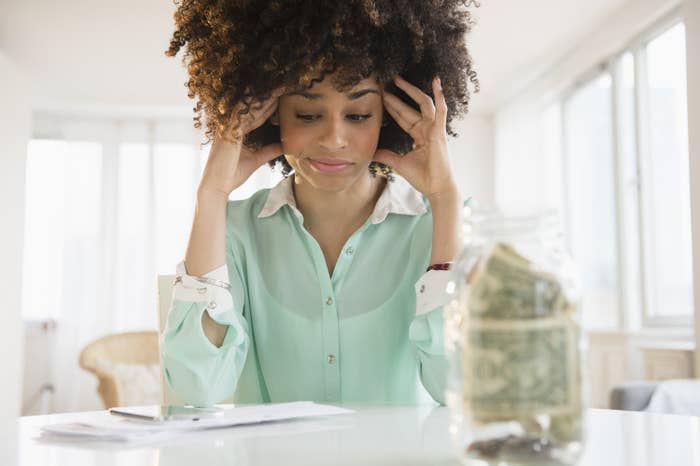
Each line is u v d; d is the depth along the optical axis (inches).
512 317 25.8
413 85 62.3
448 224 55.7
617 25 216.4
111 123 307.9
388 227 61.2
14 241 240.4
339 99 55.1
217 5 57.1
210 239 55.1
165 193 307.3
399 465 29.6
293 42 53.9
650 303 212.8
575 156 259.0
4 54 239.9
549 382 25.7
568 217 264.1
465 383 26.5
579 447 26.1
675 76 199.2
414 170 58.7
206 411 45.4
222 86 57.1
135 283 302.2
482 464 26.0
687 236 196.7
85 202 303.1
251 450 33.4
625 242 223.8
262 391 62.7
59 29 221.8
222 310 54.6
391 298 59.7
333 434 37.6
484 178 307.3
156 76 262.5
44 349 293.9
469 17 64.8
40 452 33.7
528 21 220.5
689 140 177.8
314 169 56.4
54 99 286.7
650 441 34.2
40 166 302.0
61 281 298.0
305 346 59.6
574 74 244.4
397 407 49.3
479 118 309.3
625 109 225.8
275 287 61.0
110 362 208.7
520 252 26.4
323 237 61.7
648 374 184.7
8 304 234.2
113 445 35.3
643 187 214.4
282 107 56.9
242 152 60.1
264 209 61.9
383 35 56.6
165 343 54.7
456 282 27.8
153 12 209.3
